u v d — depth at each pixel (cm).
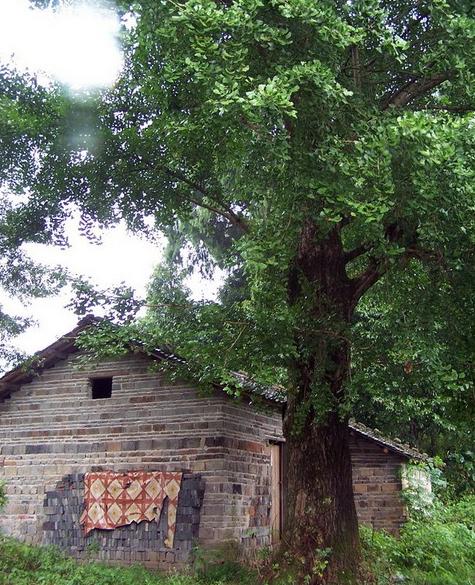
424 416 1967
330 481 978
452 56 884
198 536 1284
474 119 809
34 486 1491
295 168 834
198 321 1034
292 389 1003
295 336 948
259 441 1474
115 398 1462
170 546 1295
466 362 938
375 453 1694
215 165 1148
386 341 1004
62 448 1486
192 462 1345
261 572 1012
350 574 938
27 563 1280
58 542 1411
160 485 1346
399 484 1658
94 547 1362
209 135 1020
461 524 1545
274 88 716
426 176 761
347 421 1029
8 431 1560
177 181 1238
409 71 988
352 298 1055
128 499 1366
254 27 784
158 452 1382
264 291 924
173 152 1130
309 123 844
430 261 953
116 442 1430
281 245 862
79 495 1424
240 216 1229
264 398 1257
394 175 800
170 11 803
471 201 772
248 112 727
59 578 1180
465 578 1220
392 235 961
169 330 1056
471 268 873
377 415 1984
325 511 964
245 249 858
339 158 780
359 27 853
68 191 1194
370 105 941
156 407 1412
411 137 745
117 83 1152
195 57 836
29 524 1465
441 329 965
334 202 779
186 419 1377
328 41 813
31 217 1230
